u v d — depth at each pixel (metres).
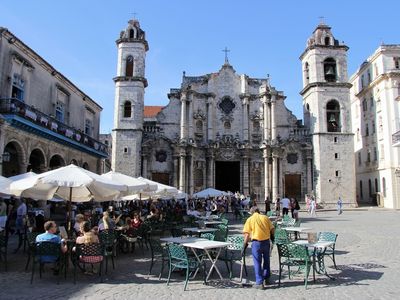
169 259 10.67
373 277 11.18
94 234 11.59
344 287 10.08
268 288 10.11
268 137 49.31
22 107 25.17
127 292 9.72
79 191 16.39
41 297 9.27
